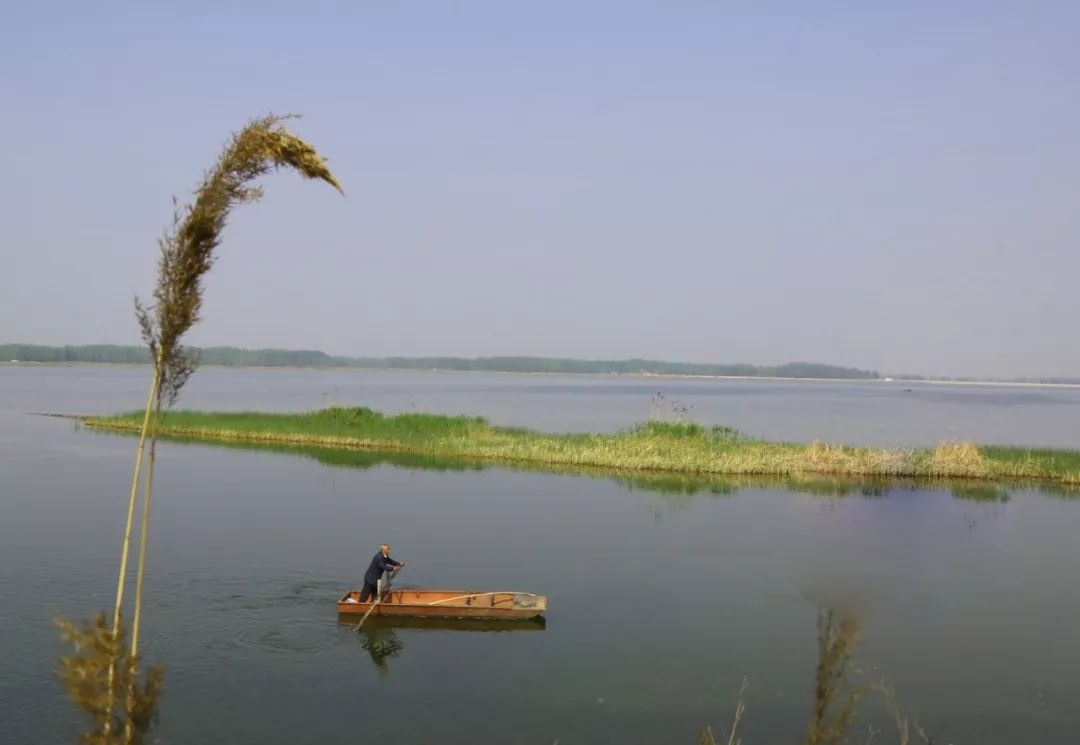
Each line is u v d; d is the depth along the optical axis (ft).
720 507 121.60
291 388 545.44
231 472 147.95
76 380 614.34
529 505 121.08
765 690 56.13
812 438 233.55
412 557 90.38
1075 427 294.66
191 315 24.71
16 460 158.20
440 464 161.79
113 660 25.21
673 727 50.49
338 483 138.10
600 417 306.76
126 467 150.51
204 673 57.41
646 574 84.53
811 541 99.86
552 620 70.08
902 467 152.05
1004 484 145.79
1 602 70.54
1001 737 50.16
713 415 332.80
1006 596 78.23
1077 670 60.59
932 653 63.57
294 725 49.98
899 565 89.04
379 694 54.65
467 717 51.49
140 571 25.66
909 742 49.37
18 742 46.55
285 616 69.46
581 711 52.60
